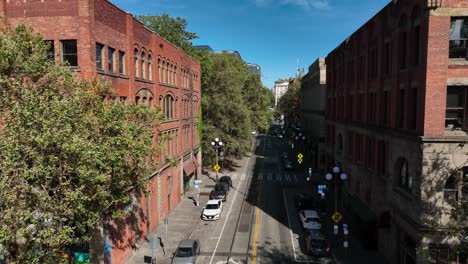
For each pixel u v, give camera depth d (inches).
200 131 1835.6
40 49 530.0
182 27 2164.1
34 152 436.8
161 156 1135.0
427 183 666.2
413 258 724.7
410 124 746.8
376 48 997.8
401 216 770.8
